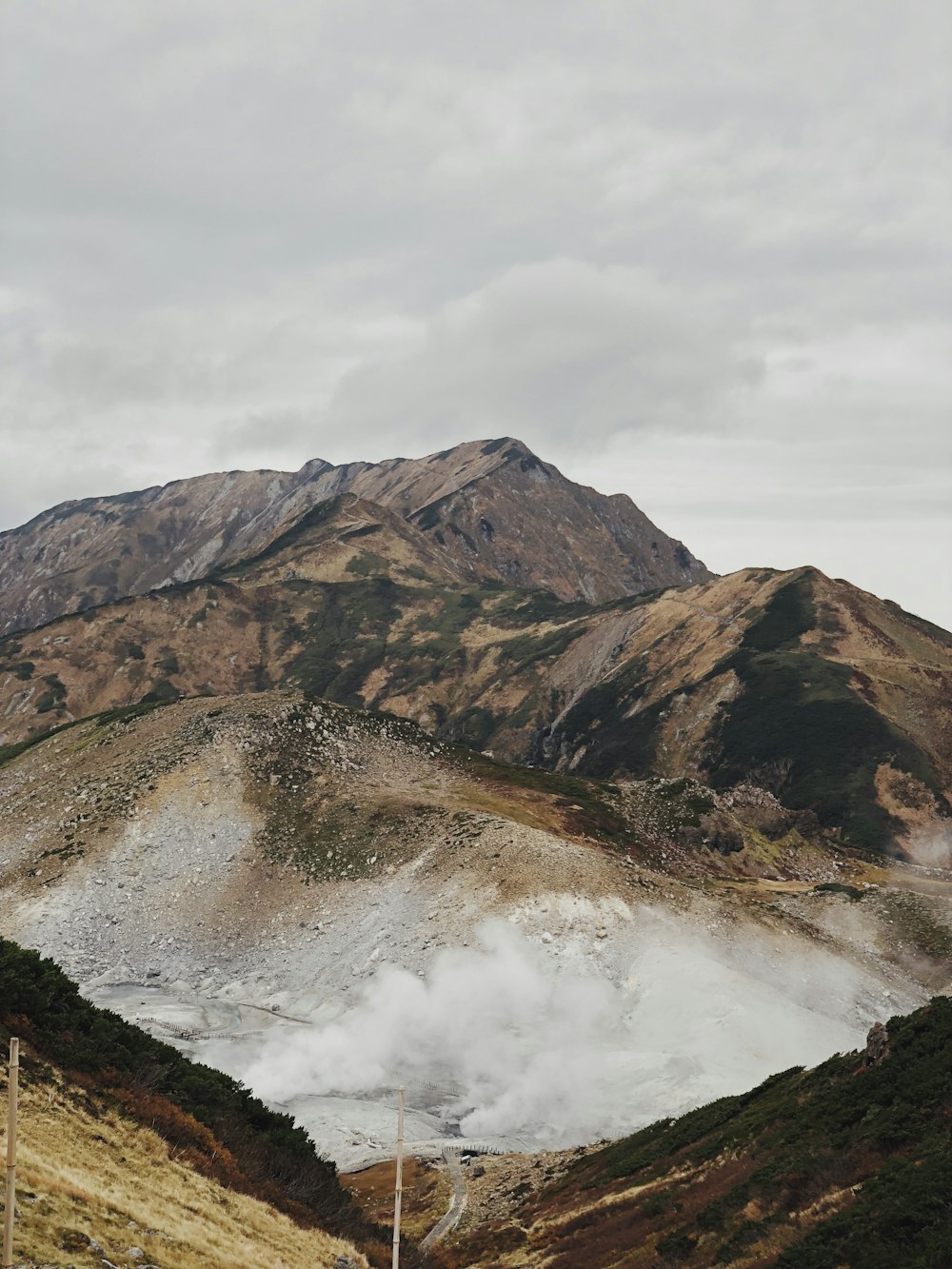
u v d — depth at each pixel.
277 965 103.94
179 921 111.69
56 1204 27.19
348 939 104.44
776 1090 54.56
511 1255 47.06
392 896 108.62
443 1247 51.09
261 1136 47.06
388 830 119.88
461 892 104.50
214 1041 86.88
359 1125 72.38
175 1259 27.77
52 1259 23.92
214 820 124.88
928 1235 29.14
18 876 119.62
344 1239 42.09
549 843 109.06
